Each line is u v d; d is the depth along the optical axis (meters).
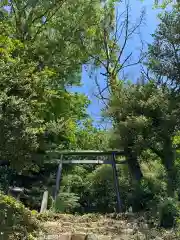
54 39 14.93
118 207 12.25
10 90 7.97
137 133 11.65
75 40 15.74
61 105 16.19
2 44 10.05
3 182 12.70
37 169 12.05
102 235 7.05
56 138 15.48
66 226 7.78
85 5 15.75
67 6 15.65
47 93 10.86
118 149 13.27
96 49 17.30
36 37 15.05
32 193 13.11
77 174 15.71
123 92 12.50
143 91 12.23
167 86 12.03
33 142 7.47
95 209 13.94
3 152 7.23
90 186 14.52
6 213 6.77
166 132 11.38
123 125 11.74
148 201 10.46
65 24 15.41
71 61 16.16
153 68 12.14
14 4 15.26
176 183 10.30
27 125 7.36
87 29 16.28
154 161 12.59
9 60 8.64
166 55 12.01
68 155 14.24
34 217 7.57
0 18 14.50
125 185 13.41
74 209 13.19
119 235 7.18
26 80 8.48
